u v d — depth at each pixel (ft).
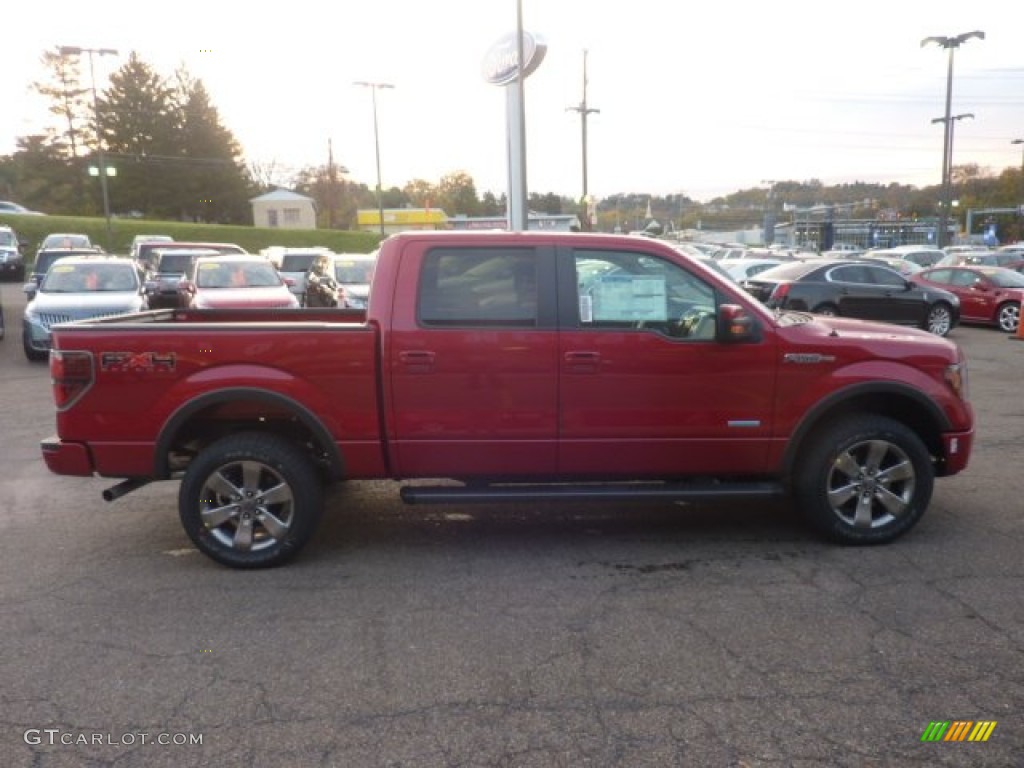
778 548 16.51
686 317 15.74
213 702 10.93
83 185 235.20
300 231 195.83
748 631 12.83
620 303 15.65
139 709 10.77
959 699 10.87
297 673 11.67
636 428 15.70
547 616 13.44
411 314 15.33
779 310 18.47
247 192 242.78
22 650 12.39
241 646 12.48
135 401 15.15
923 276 63.62
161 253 70.95
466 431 15.52
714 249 106.11
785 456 16.03
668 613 13.51
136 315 17.94
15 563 15.97
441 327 15.31
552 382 15.48
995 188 294.05
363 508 19.33
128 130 219.00
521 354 15.39
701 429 15.76
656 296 15.69
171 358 15.06
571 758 9.66
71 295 43.93
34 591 14.60
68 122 237.66
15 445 25.72
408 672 11.68
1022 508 18.86
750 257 80.33
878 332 16.65
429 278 15.43
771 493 16.03
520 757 9.69
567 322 15.48
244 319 19.57
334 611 13.70
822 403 15.87
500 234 15.64
